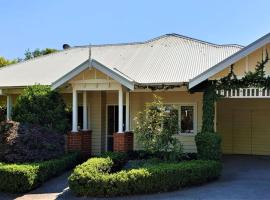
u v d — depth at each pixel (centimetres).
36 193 1352
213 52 2141
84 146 1931
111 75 1739
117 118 2130
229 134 2284
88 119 2134
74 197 1284
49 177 1503
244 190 1286
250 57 1553
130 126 2042
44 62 2462
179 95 1991
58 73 2175
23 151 1511
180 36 2466
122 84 1736
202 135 1575
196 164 1400
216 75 1598
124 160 1662
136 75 1903
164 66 1998
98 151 2108
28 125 1627
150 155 1759
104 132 2136
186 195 1239
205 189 1311
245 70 1558
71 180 1299
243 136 2262
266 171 1634
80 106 2170
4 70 2412
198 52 2162
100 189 1266
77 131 1877
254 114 2247
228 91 1781
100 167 1382
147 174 1277
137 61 2133
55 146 1633
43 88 1873
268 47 1532
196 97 1961
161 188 1295
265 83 1575
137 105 2044
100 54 2373
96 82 1795
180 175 1323
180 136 1973
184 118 1984
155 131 1512
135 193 1277
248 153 2245
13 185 1361
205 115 1639
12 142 1511
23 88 2053
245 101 2262
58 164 1572
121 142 1780
